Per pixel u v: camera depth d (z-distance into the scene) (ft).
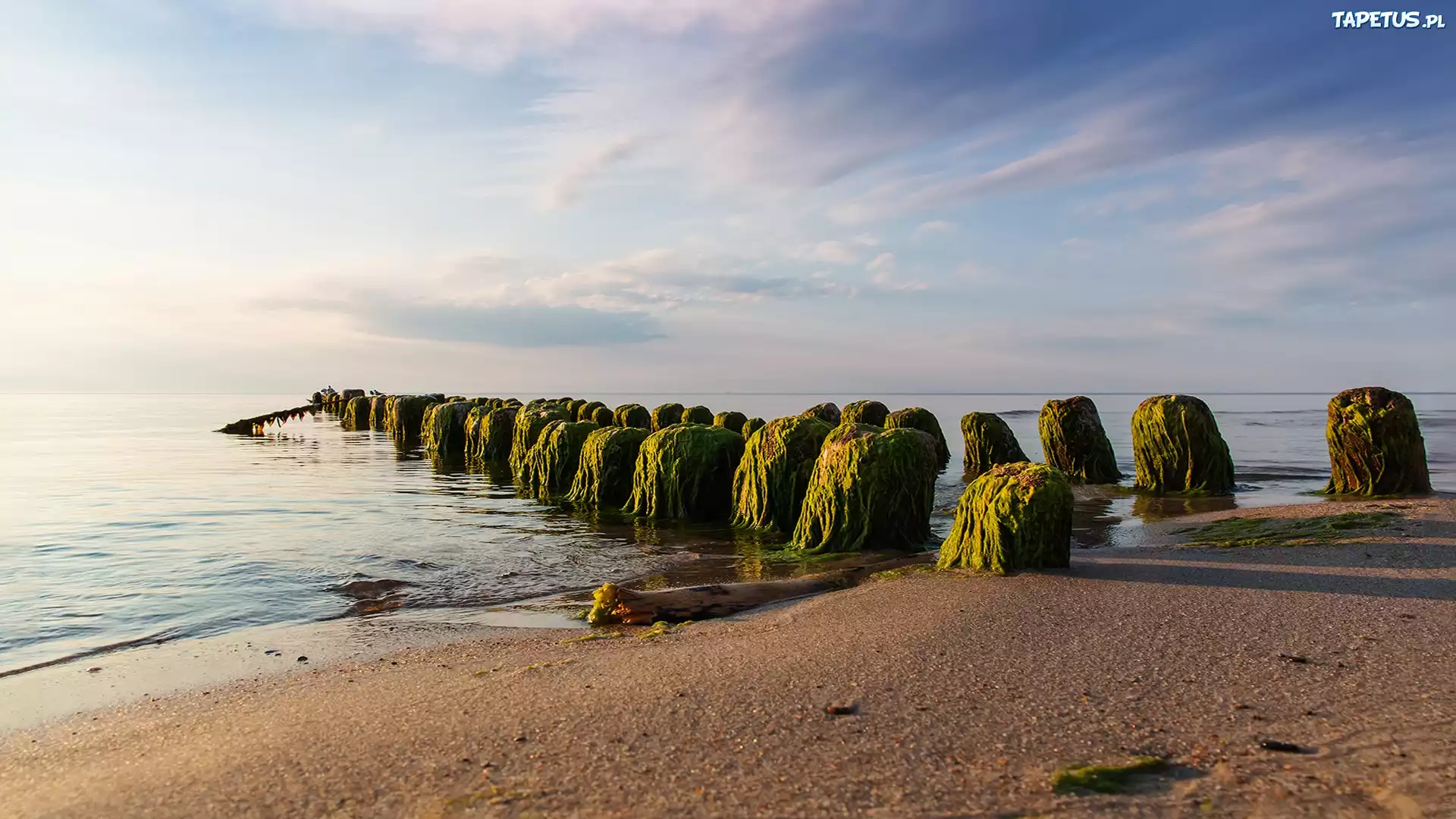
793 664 18.06
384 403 180.24
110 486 70.28
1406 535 31.27
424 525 48.24
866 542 35.83
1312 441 111.04
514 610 28.17
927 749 12.98
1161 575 26.35
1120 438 123.75
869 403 90.27
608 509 54.29
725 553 38.11
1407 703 14.02
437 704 16.71
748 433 71.26
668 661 18.93
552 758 13.28
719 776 12.29
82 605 29.60
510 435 98.27
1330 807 10.54
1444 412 207.92
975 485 29.71
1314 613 20.67
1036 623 20.79
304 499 61.52
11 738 16.89
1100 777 11.64
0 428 186.60
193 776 13.62
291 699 18.26
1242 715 13.89
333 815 11.73
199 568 35.88
